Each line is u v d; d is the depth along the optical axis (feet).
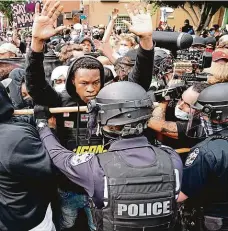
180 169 5.68
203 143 6.43
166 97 8.37
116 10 13.28
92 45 21.59
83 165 5.49
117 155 5.49
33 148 6.06
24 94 8.18
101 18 86.84
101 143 7.50
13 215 6.27
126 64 9.97
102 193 5.28
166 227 5.44
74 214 7.87
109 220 5.31
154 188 5.30
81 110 7.23
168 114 8.37
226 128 6.45
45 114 7.04
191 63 11.13
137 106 5.41
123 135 5.56
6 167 5.93
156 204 5.29
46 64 14.88
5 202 6.21
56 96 7.55
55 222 7.93
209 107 6.31
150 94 8.39
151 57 7.32
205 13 44.32
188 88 8.16
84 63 7.24
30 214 6.39
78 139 7.54
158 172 5.37
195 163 6.27
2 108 6.20
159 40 11.37
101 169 5.36
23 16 26.45
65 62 14.99
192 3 44.29
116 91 5.48
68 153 5.95
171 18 76.74
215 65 9.12
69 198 7.59
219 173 6.16
